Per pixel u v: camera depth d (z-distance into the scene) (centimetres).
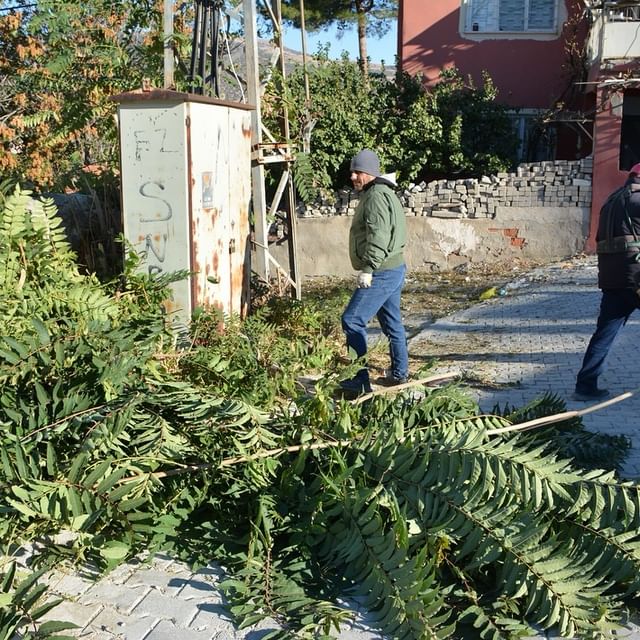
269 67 894
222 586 335
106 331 411
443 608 330
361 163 625
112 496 331
